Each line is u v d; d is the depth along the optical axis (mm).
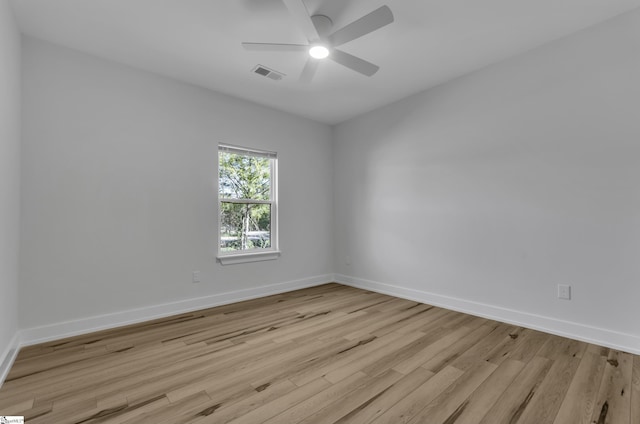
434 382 1871
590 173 2441
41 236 2465
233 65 2941
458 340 2492
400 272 3828
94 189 2709
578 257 2500
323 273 4594
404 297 3770
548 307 2654
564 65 2564
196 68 2984
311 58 2430
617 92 2322
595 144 2420
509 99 2881
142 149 2971
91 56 2723
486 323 2879
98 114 2742
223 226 3623
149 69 2994
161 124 3094
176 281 3166
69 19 2258
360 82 3346
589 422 1510
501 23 2389
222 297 3502
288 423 1508
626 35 2283
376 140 4102
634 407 1618
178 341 2480
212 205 3438
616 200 2328
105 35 2459
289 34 2461
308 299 3727
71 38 2488
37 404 1652
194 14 2217
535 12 2268
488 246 3033
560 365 2066
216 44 2596
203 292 3357
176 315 3123
